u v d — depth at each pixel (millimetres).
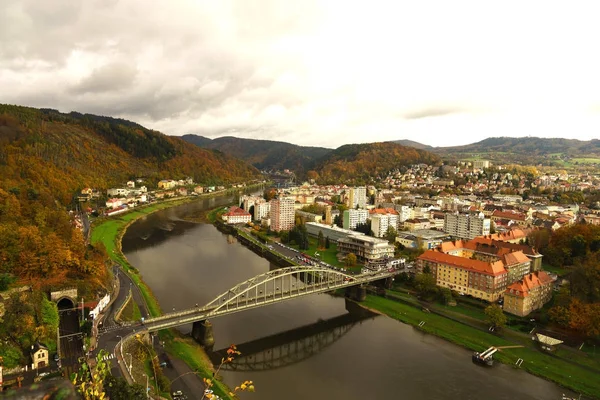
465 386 118062
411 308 174125
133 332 126125
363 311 175500
